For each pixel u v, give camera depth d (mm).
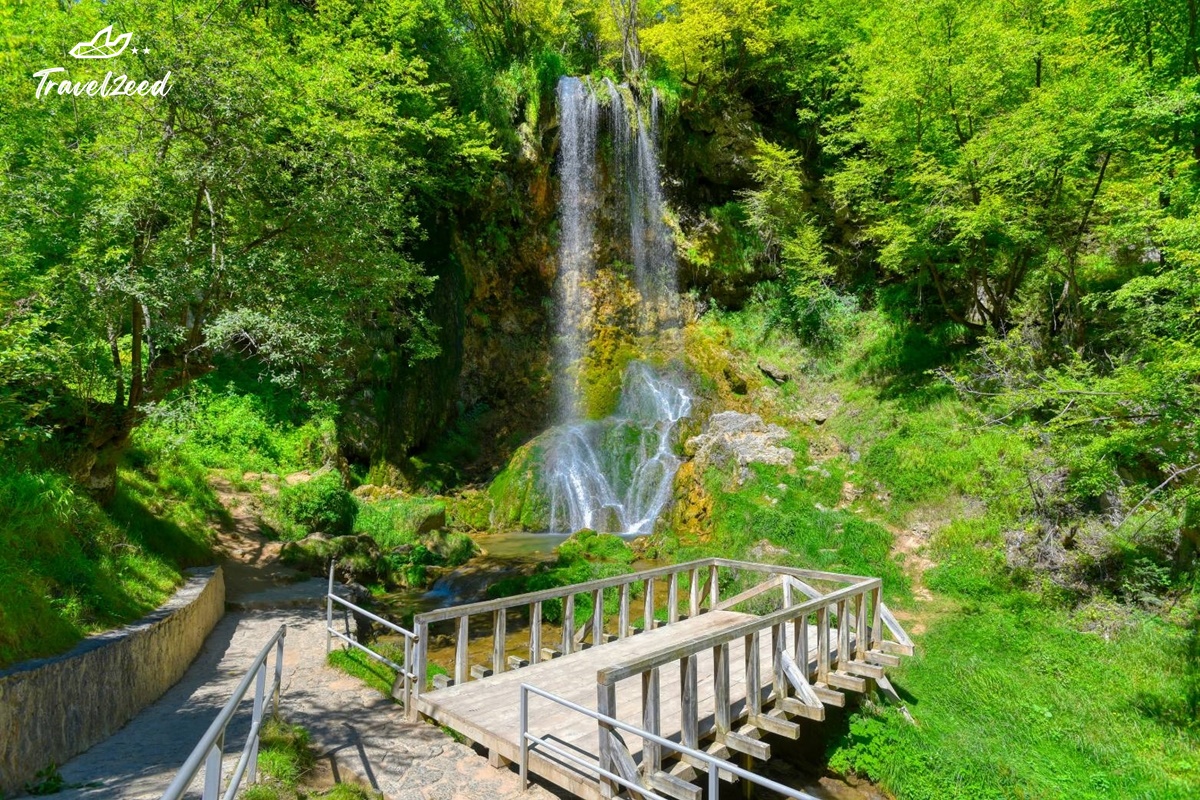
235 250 9734
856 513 14008
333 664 7926
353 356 15297
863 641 8219
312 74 12141
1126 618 10086
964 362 16859
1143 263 14438
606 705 4805
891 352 19266
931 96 16000
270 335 9875
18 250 7664
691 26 22344
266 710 6246
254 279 9875
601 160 24422
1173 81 13219
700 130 24938
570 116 23672
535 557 14461
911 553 12680
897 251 16938
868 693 8242
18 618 5320
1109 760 7922
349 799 4727
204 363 10883
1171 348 8883
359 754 5613
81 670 5297
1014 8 15922
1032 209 14312
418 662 6484
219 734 2719
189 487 13656
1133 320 11953
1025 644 10039
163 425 10664
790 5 24297
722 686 5852
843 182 18547
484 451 21797
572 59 27531
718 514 14625
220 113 8984
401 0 17641
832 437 16828
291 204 10039
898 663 8016
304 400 17859
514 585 12227
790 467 15492
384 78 15812
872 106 16688
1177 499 9477
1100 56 13859
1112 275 14961
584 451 18984
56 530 7246
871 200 18672
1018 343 14477
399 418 19500
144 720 6098
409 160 15531
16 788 4316
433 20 20797
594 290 24453
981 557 11875
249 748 3822
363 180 10930
